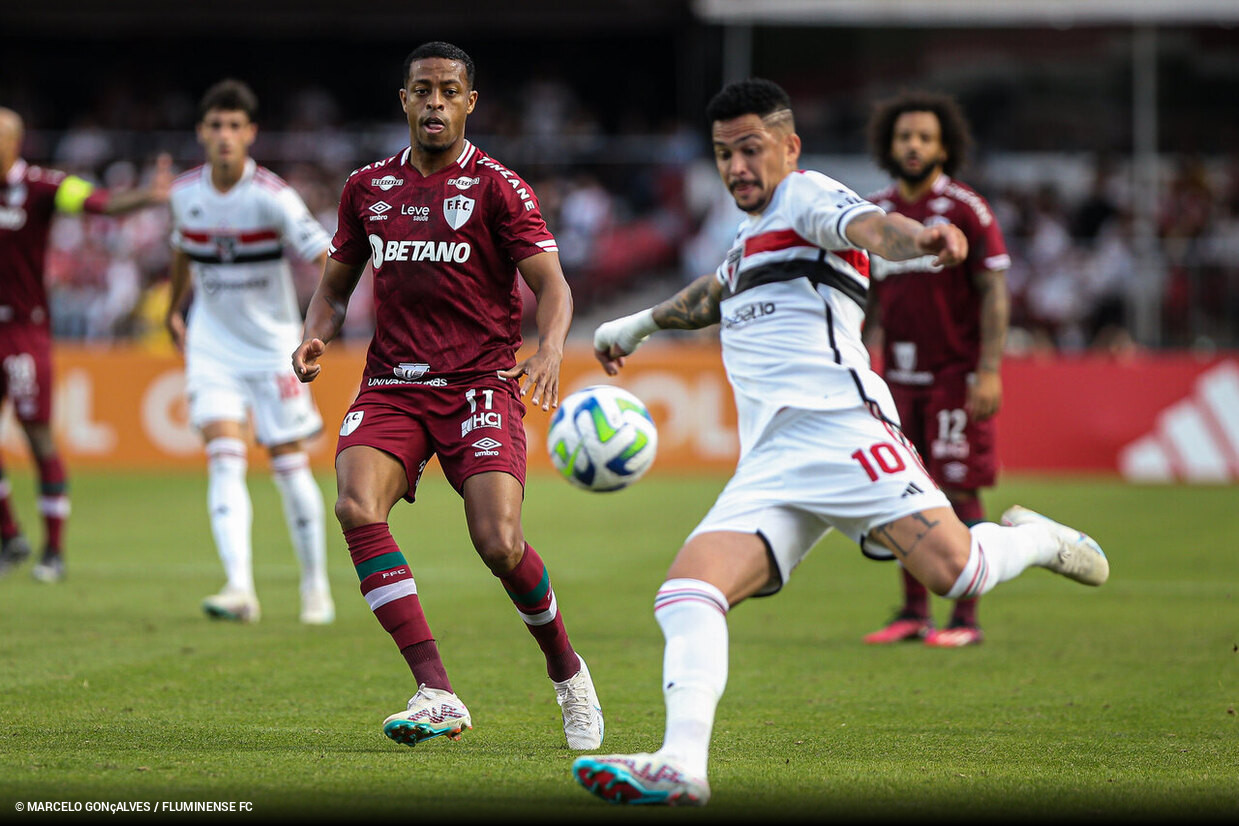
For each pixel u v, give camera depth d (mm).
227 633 24531
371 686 19781
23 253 30203
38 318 30844
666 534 40031
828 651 23672
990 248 24266
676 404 52469
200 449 53312
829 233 14102
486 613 27328
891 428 14391
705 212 64250
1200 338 59719
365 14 70250
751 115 14844
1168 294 60312
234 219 25391
